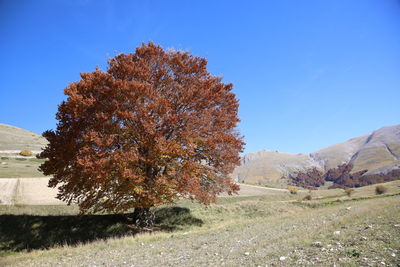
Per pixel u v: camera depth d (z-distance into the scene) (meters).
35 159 68.00
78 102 17.28
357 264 6.52
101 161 15.02
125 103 17.27
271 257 8.30
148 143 17.02
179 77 20.94
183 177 17.59
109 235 19.20
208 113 19.78
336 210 20.30
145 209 21.67
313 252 8.14
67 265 10.18
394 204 17.77
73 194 19.66
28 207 24.88
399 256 6.75
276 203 34.16
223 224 21.67
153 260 9.92
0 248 17.23
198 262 8.86
